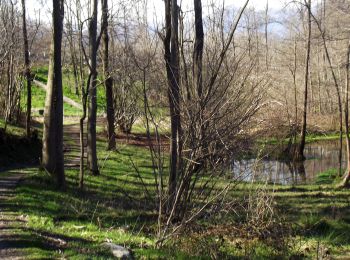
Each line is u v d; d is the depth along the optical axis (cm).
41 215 1095
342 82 3444
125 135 3269
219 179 1071
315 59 4812
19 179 1541
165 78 1050
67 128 3806
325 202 1534
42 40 3622
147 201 1366
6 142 2114
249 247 939
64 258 770
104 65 2486
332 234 1127
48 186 1461
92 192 1544
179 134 989
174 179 1023
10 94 2927
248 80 1055
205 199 1022
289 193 1686
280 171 2572
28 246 823
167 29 1047
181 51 1023
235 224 1011
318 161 3028
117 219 1156
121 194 1524
